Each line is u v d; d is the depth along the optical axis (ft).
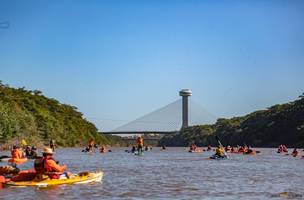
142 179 152.35
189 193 118.32
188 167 218.18
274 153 452.76
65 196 110.11
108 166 222.48
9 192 114.73
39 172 126.00
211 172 187.01
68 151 500.33
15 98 647.97
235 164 248.11
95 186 127.65
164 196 112.57
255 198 110.22
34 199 106.11
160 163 254.06
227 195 114.93
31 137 576.20
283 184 141.18
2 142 504.84
